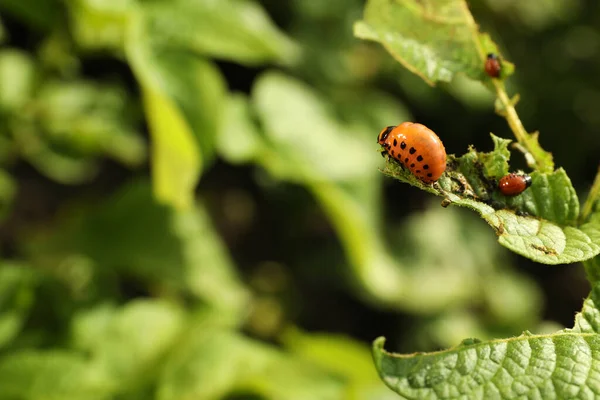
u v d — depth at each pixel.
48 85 0.50
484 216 0.28
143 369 0.43
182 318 0.47
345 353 0.50
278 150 0.48
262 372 0.43
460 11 0.31
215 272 0.51
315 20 0.75
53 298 0.46
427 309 0.79
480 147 0.84
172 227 0.50
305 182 0.47
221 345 0.44
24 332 0.44
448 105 0.81
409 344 0.79
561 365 0.27
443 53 0.31
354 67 0.76
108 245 0.50
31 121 0.50
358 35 0.31
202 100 0.40
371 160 0.52
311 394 0.43
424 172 0.29
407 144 0.29
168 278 0.49
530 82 0.87
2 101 0.48
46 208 0.72
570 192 0.29
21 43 0.66
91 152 0.52
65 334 0.45
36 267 0.49
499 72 0.30
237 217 0.81
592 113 0.91
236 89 0.77
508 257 0.88
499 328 0.81
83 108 0.53
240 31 0.43
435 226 0.82
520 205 0.29
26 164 0.74
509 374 0.27
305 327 0.78
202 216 0.54
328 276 0.79
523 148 0.30
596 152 0.91
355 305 0.80
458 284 0.79
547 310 0.89
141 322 0.45
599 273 0.28
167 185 0.40
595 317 0.28
